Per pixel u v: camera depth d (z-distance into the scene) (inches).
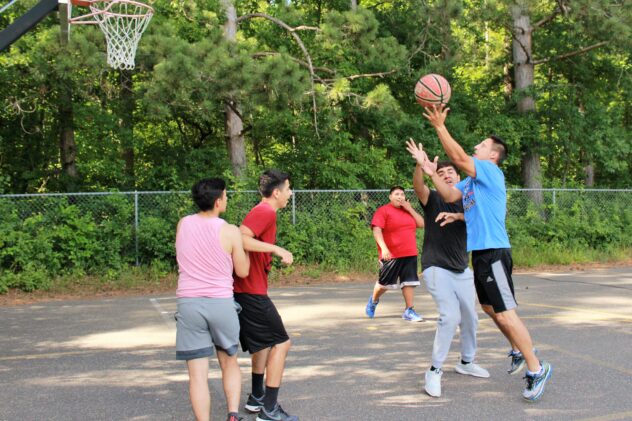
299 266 568.7
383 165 750.5
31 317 366.6
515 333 201.3
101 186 760.3
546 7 830.5
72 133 748.6
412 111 848.3
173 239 532.7
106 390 219.0
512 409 194.9
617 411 192.1
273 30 843.4
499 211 206.8
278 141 811.4
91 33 526.9
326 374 236.4
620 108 957.2
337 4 895.7
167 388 221.5
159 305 408.5
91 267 508.7
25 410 197.9
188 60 497.7
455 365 248.7
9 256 484.1
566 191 718.5
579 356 259.3
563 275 555.8
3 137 734.5
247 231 179.6
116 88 676.7
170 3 681.6
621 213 721.6
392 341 291.9
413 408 196.7
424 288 481.7
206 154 759.7
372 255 583.8
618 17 716.0
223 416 192.4
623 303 396.2
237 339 173.5
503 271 204.4
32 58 611.8
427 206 223.6
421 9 732.0
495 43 877.8
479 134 851.4
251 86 516.1
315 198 605.6
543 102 868.6
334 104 656.4
